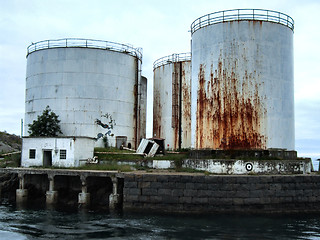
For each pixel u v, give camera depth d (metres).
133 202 22.05
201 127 27.64
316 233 17.36
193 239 16.27
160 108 40.97
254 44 26.58
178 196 21.50
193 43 30.09
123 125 37.28
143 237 16.61
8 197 29.31
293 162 24.09
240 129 25.83
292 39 29.14
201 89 28.11
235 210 21.14
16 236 17.05
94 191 26.16
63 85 35.50
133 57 39.41
